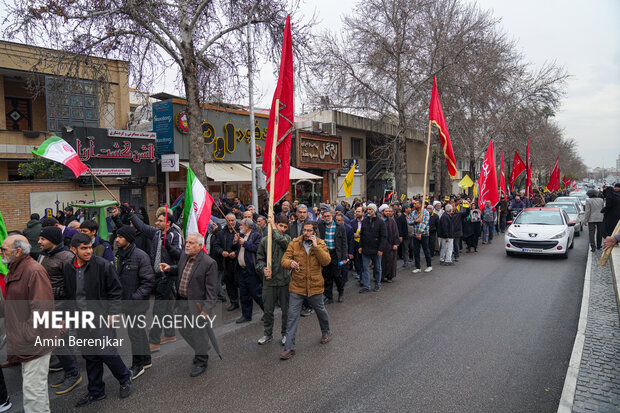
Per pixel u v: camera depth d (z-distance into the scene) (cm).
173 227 558
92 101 1639
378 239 833
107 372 486
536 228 1215
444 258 1140
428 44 2044
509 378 444
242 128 1706
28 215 1094
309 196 2069
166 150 1445
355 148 2520
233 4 1173
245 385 439
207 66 1162
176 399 411
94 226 464
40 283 356
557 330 590
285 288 567
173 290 542
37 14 960
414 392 417
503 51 2255
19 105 1736
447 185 2661
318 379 450
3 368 500
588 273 947
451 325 620
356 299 788
